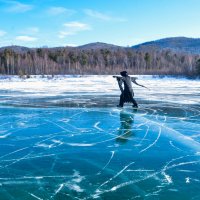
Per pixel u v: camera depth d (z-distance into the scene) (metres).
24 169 8.27
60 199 6.67
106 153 9.50
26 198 6.71
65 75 72.69
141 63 100.69
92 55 105.06
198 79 51.09
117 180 7.58
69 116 14.89
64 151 9.71
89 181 7.53
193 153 9.45
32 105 18.34
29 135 11.53
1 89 30.30
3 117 14.66
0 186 7.25
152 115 15.18
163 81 45.69
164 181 7.52
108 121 13.80
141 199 6.68
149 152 9.56
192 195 6.85
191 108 17.33
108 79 53.56
